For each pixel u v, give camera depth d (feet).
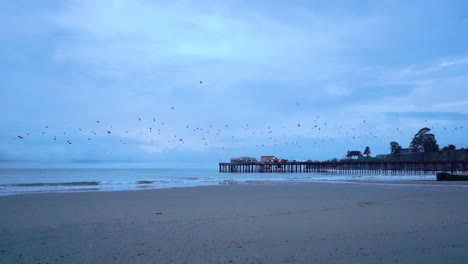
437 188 78.79
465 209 41.22
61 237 26.50
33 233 28.02
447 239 25.04
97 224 32.01
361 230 28.60
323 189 74.84
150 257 20.84
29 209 42.32
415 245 23.25
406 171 292.20
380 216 35.99
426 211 39.60
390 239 25.16
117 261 20.07
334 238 25.66
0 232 28.48
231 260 20.10
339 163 292.40
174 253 21.75
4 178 156.87
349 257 20.48
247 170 323.57
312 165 325.21
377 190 72.18
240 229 29.35
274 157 380.58
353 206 44.68
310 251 21.94
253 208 42.96
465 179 117.08
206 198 55.57
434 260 19.71
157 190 72.59
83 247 23.36
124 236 26.76
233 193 65.05
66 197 56.85
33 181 125.70
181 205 46.21
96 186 89.35
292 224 31.55
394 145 423.23
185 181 121.70
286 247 23.04
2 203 48.37
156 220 34.12
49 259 20.57
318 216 36.19
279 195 60.85
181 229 29.50
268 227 30.17
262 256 20.89
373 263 19.25
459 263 19.13
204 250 22.41
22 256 21.21
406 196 58.08
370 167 303.07
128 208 43.11
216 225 31.22
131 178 159.12
